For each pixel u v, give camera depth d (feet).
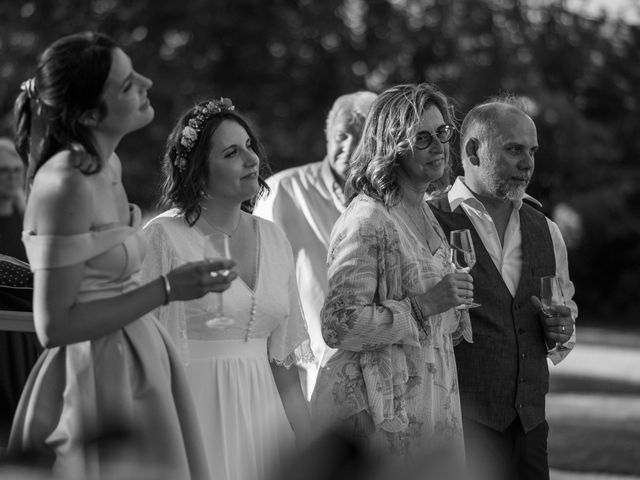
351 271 16.07
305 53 79.92
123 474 12.93
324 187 22.76
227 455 15.69
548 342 19.15
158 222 16.22
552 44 94.12
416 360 16.25
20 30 75.56
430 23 84.89
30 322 14.96
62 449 12.95
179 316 15.60
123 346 13.30
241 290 16.01
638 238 98.78
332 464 12.31
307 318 22.02
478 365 18.56
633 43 100.83
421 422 16.21
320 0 79.15
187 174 16.31
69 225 12.56
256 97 78.33
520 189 19.10
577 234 99.86
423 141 16.60
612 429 35.76
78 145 12.78
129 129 13.23
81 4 75.97
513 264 19.33
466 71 84.79
